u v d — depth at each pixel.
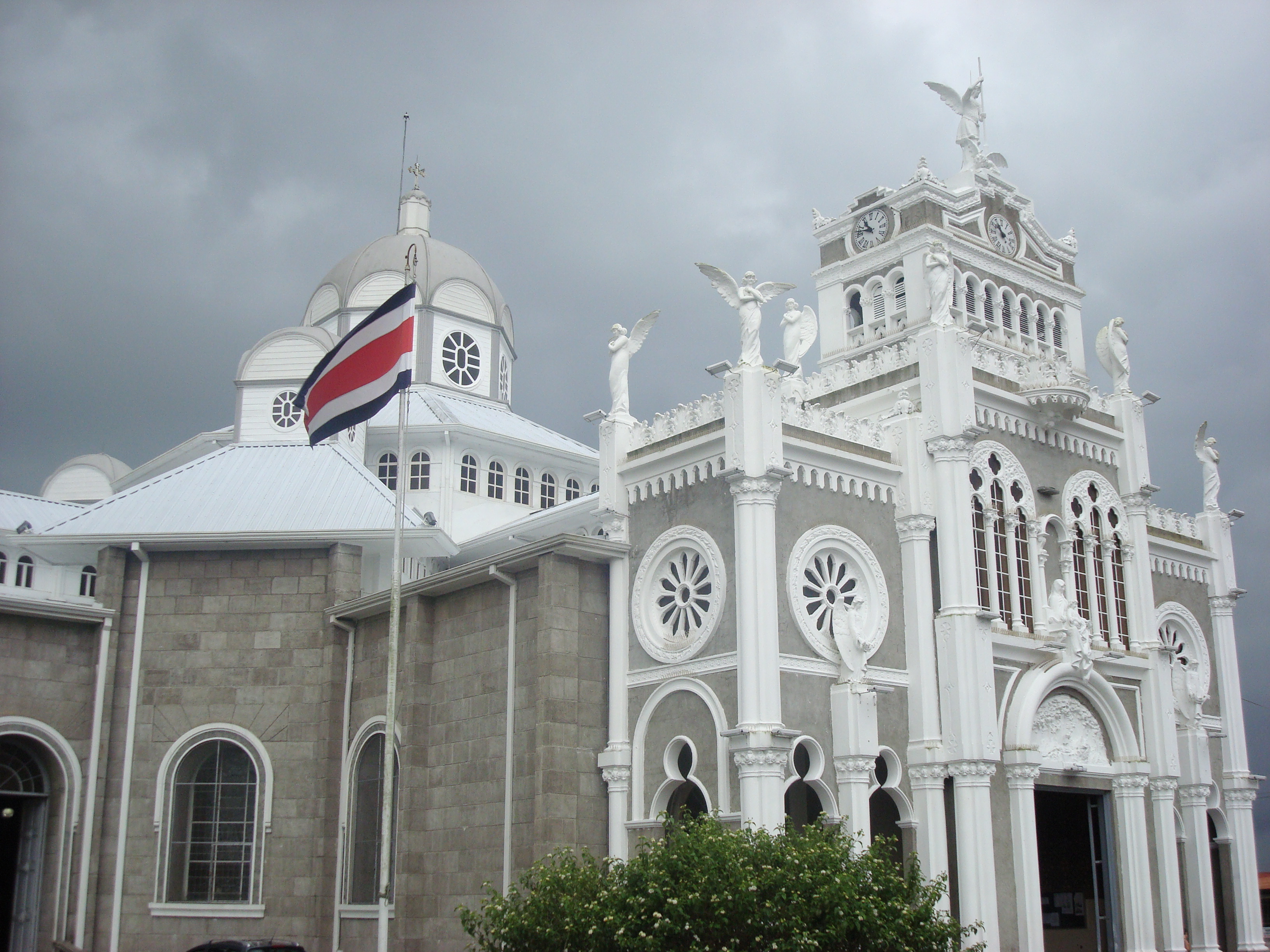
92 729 40.38
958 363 36.16
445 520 52.97
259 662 41.66
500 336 63.53
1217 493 48.28
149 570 42.66
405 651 38.41
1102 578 40.19
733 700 31.52
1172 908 37.53
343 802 39.81
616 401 37.28
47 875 38.91
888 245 44.31
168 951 39.31
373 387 35.47
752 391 32.66
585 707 34.12
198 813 41.31
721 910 22.09
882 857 25.03
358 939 38.00
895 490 36.19
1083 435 40.59
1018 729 34.97
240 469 47.34
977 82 46.47
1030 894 33.75
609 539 35.97
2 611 39.22
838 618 33.34
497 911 24.86
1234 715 45.94
